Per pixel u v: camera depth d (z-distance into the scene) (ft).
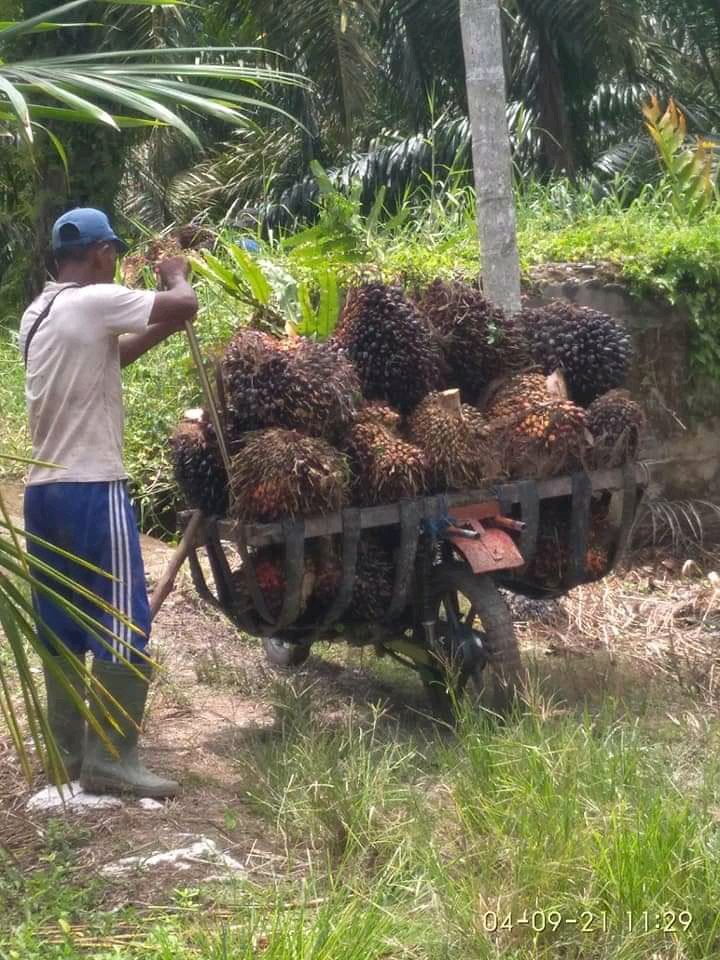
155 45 34.06
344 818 11.80
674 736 14.58
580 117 46.80
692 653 18.15
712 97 54.65
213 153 54.39
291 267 23.13
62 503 12.80
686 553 22.61
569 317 16.06
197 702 16.35
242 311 24.17
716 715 15.40
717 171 30.60
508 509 14.93
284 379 13.93
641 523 22.54
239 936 9.98
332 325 15.92
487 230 19.45
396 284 15.80
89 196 34.71
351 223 19.27
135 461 24.39
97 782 13.02
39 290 35.65
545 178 43.78
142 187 54.75
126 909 10.75
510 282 19.48
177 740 15.01
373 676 17.46
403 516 14.25
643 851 10.32
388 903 10.80
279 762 13.29
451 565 15.21
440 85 45.80
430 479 14.57
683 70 50.47
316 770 12.44
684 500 23.13
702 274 22.70
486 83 19.15
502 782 11.85
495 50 19.15
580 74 45.37
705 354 22.86
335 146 40.32
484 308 15.53
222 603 14.79
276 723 15.49
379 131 49.14
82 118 9.54
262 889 10.95
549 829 10.79
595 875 10.29
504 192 19.38
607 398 15.55
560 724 13.41
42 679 16.63
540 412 14.99
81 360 12.80
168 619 19.63
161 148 49.73
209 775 13.83
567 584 15.85
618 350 15.98
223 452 13.87
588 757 12.26
